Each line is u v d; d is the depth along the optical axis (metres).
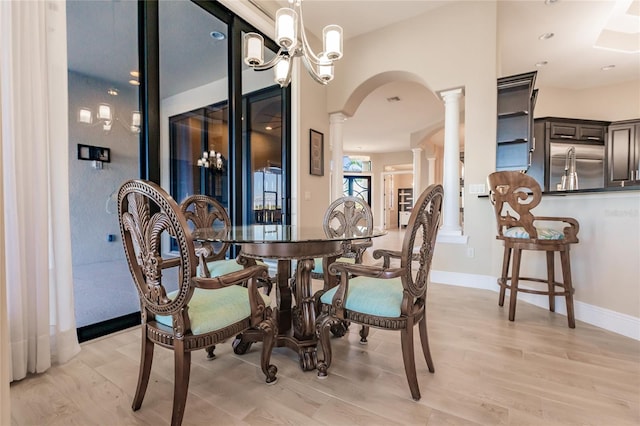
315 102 4.16
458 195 3.57
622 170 5.04
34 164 1.64
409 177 12.29
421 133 7.91
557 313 2.55
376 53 3.98
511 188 2.39
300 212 3.89
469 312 2.57
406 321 1.44
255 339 1.83
